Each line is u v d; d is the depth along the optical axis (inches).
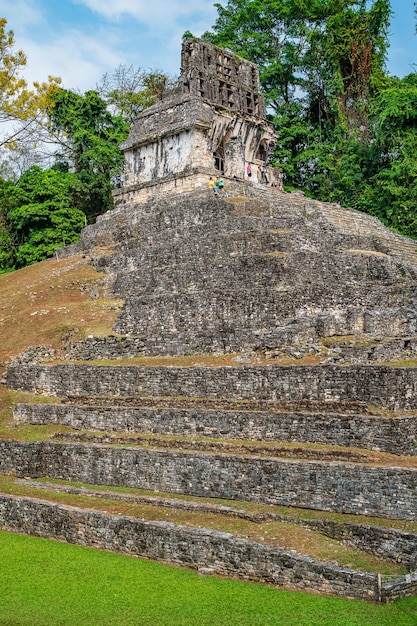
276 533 799.1
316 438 943.7
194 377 1141.7
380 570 717.9
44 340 1497.3
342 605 656.4
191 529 795.4
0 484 1076.5
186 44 2107.5
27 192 2484.0
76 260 1967.3
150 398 1153.4
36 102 1200.8
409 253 1665.8
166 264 1616.6
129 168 2188.7
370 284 1423.5
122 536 852.6
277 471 887.1
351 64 2544.3
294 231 1515.7
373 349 1106.7
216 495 932.0
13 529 970.1
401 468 813.9
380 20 2556.6
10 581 761.0
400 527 778.2
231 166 2103.8
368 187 2297.0
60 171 2866.6
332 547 768.9
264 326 1301.7
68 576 770.2
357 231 1764.3
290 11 2632.9
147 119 2155.5
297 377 1038.4
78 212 2497.5
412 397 973.2
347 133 2497.5
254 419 993.5
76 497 987.9
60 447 1103.6
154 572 773.9
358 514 828.6
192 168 1984.5
